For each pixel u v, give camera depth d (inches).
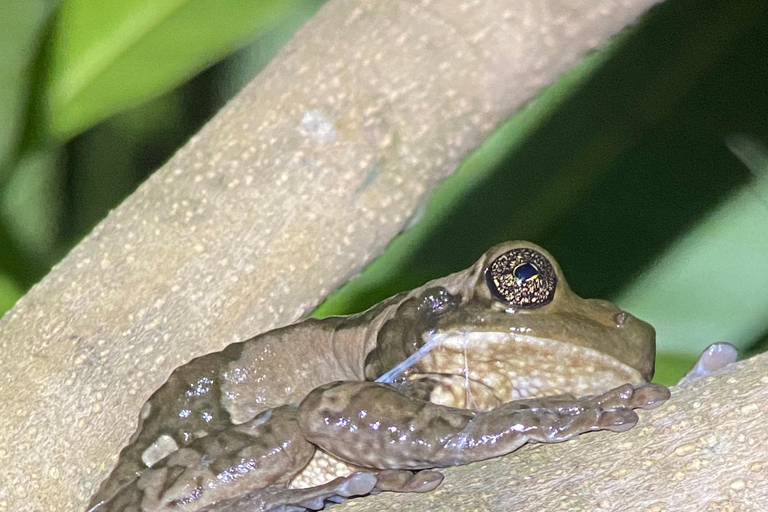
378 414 9.8
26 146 11.5
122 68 11.2
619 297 11.9
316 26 10.4
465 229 12.5
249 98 10.4
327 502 9.6
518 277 10.3
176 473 10.1
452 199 12.5
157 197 10.4
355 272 10.6
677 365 11.6
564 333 10.3
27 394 10.2
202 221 10.4
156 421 10.4
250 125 10.4
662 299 11.8
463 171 12.5
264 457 10.1
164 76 11.3
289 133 10.4
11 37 11.5
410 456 9.7
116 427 10.3
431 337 10.4
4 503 10.2
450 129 10.4
